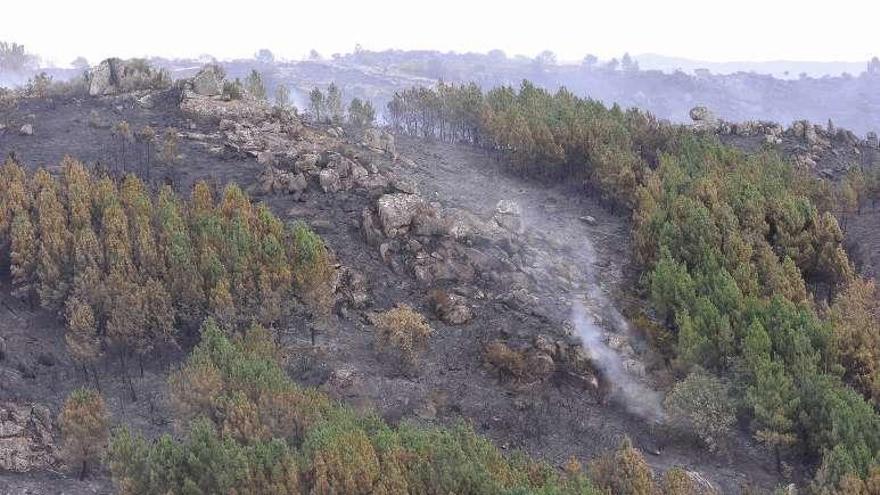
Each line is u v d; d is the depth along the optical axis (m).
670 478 44.38
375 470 40.66
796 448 53.03
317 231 70.19
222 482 39.34
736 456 54.50
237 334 54.03
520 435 54.06
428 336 61.06
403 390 56.31
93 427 44.31
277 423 44.88
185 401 46.53
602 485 44.59
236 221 61.97
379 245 69.69
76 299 55.38
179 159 81.94
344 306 63.47
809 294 67.81
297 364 56.81
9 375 51.41
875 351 57.78
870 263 76.31
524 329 63.62
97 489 43.84
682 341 59.66
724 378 57.53
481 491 40.28
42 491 42.53
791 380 54.69
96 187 66.19
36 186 65.81
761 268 68.50
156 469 39.69
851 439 49.53
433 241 70.69
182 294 56.84
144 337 55.19
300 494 40.03
